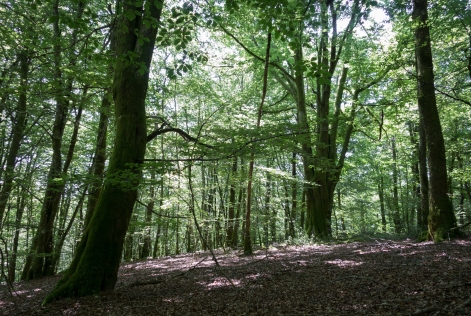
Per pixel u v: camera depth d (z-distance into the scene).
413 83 15.72
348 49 17.12
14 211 22.56
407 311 4.61
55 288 7.41
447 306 4.50
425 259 8.16
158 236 23.69
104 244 7.73
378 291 5.87
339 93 19.88
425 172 15.76
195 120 23.66
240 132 8.26
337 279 7.25
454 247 9.46
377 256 9.88
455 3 11.72
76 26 5.31
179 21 6.07
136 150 7.96
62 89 10.39
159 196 19.52
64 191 9.76
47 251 14.58
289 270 9.19
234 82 25.62
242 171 16.88
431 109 12.16
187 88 20.59
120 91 8.23
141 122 8.20
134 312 6.12
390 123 19.72
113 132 17.55
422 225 15.61
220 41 19.66
